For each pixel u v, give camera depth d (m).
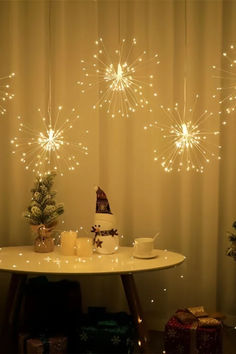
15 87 2.47
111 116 2.45
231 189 2.38
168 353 2.02
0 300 2.49
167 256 2.11
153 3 2.39
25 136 2.49
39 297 2.18
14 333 2.12
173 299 2.44
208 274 2.38
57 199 2.49
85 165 2.47
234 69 2.36
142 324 2.01
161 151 2.43
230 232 2.35
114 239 2.16
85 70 2.46
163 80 2.41
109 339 2.01
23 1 2.48
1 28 2.49
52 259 2.05
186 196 2.40
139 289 2.47
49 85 2.48
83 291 2.50
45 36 2.46
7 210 2.53
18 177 2.50
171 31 2.38
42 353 1.99
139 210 2.46
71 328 2.16
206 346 1.95
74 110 2.47
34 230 2.19
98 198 2.18
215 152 2.36
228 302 2.40
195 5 2.38
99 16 2.45
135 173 2.45
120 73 2.21
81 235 2.49
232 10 2.35
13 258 2.06
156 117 2.42
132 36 2.44
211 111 2.36
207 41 2.36
